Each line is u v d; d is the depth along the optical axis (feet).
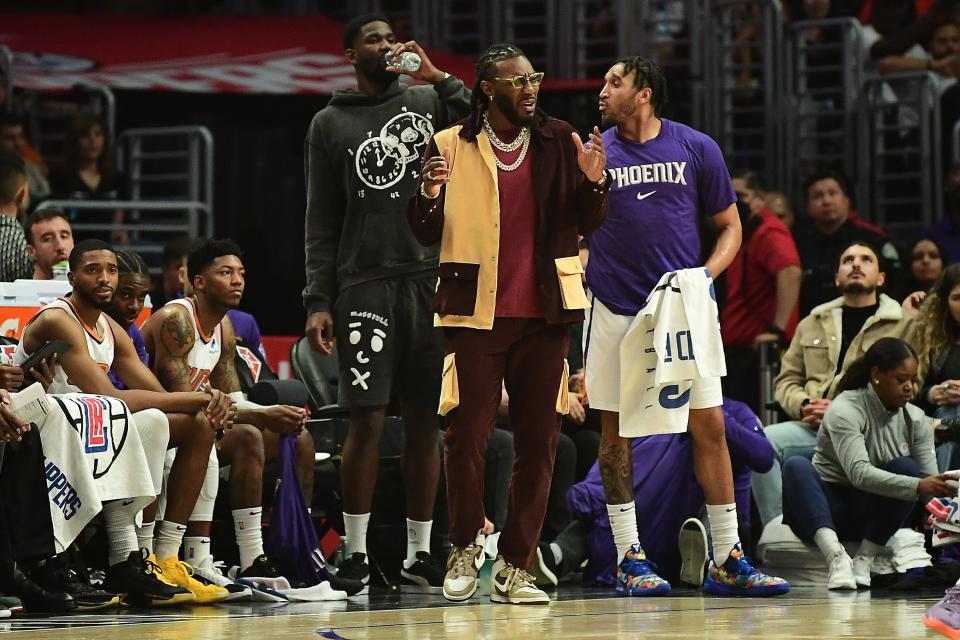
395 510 69.10
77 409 54.19
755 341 86.38
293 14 137.59
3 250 70.18
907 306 76.38
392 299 62.49
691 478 67.00
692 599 57.52
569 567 66.69
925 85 111.04
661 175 59.00
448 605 55.36
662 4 122.42
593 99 111.45
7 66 107.45
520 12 131.44
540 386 54.85
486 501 71.77
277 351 86.38
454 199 54.60
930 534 67.82
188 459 58.13
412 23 133.90
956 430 70.64
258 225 119.14
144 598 56.08
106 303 58.34
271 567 60.49
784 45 116.67
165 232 114.73
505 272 54.54
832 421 67.51
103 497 54.44
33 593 53.93
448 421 55.21
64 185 100.94
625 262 59.06
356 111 63.46
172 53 116.88
